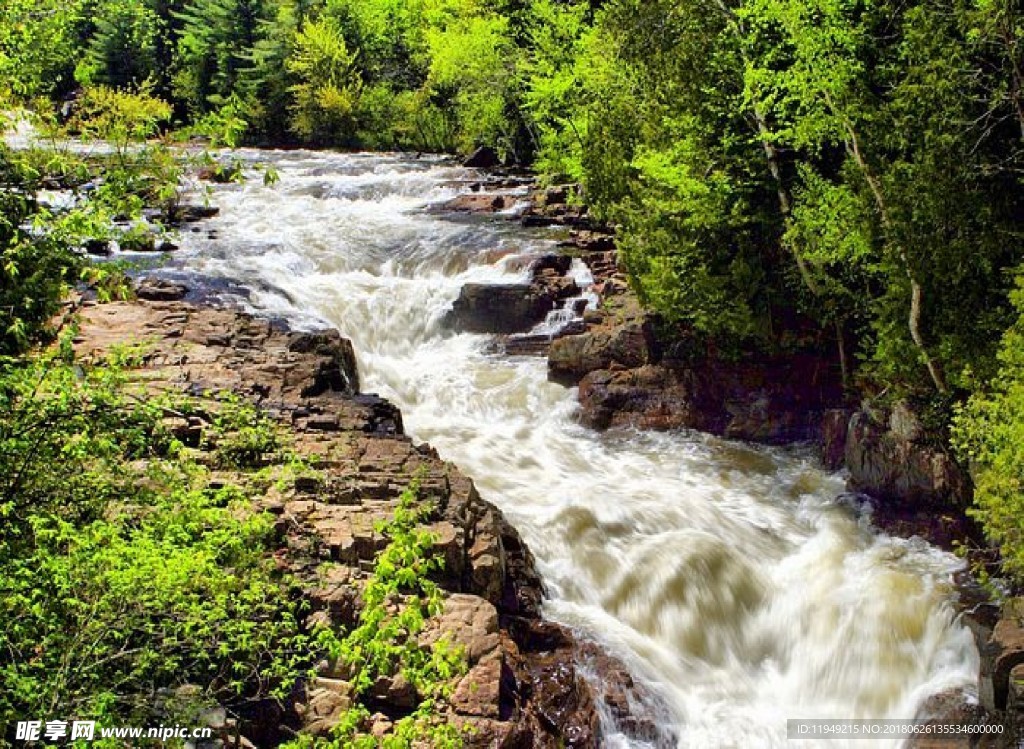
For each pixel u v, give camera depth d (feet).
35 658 18.51
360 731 23.95
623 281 71.77
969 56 43.98
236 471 33.53
